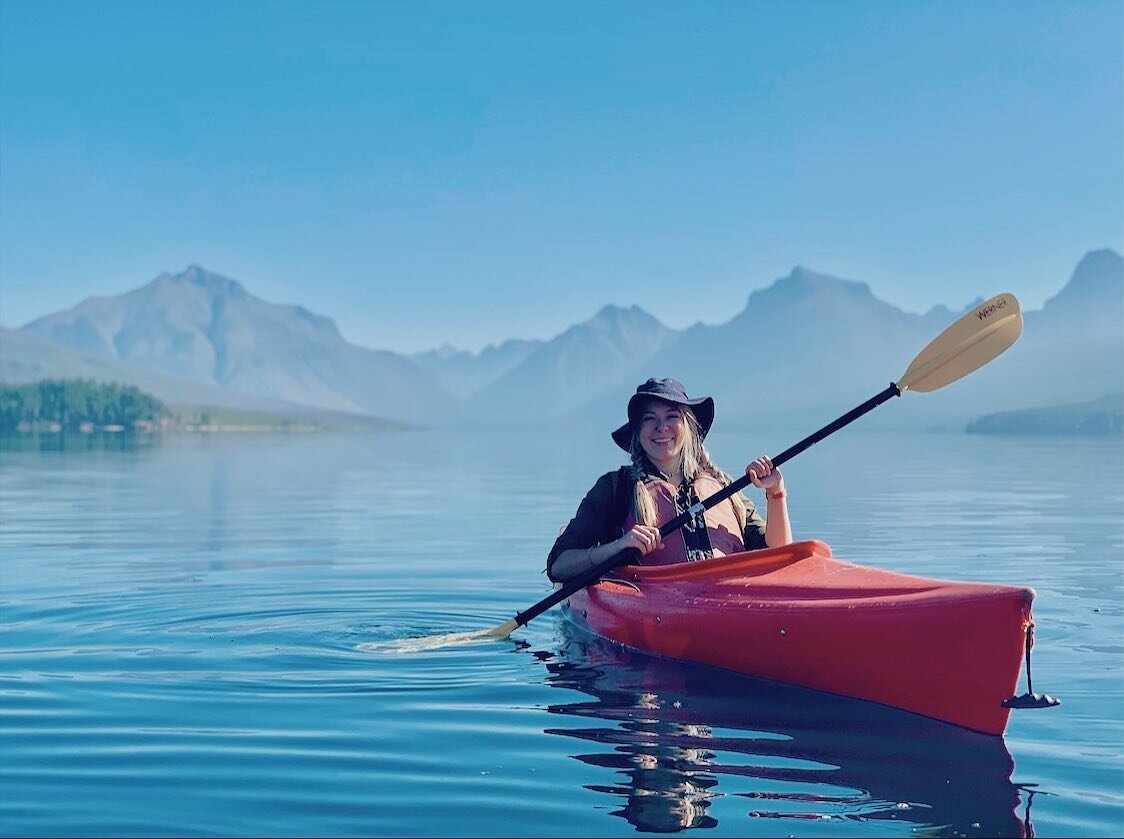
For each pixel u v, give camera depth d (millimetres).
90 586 7012
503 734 3547
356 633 5352
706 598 4570
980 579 7160
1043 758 3248
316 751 3369
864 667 3852
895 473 22406
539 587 7016
